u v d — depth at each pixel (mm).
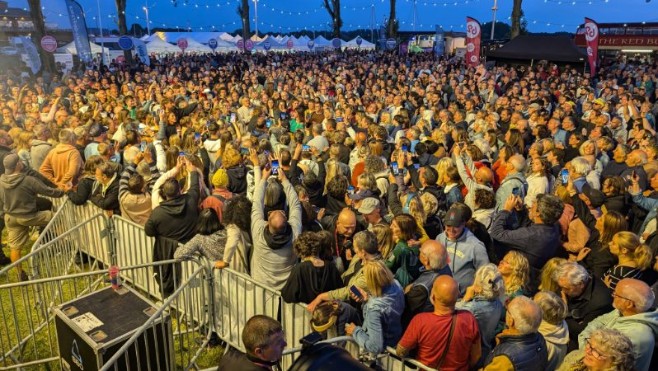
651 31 28641
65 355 3906
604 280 4074
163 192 5145
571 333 3658
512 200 4773
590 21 20281
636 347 3068
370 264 3375
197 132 9000
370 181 5297
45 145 7875
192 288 4992
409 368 3381
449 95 17250
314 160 7418
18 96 14680
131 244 5812
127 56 30312
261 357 2744
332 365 2514
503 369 2879
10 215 6336
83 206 6453
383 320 3328
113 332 3705
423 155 7488
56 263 6148
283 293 4055
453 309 3176
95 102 12914
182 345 4773
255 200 4684
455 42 47406
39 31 22344
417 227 4270
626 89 17016
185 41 34094
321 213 5559
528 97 14961
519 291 3686
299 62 32438
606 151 7758
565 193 5445
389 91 16234
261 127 10414
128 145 7719
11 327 5484
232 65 29656
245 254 4758
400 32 56656
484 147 7676
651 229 5117
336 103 14250
